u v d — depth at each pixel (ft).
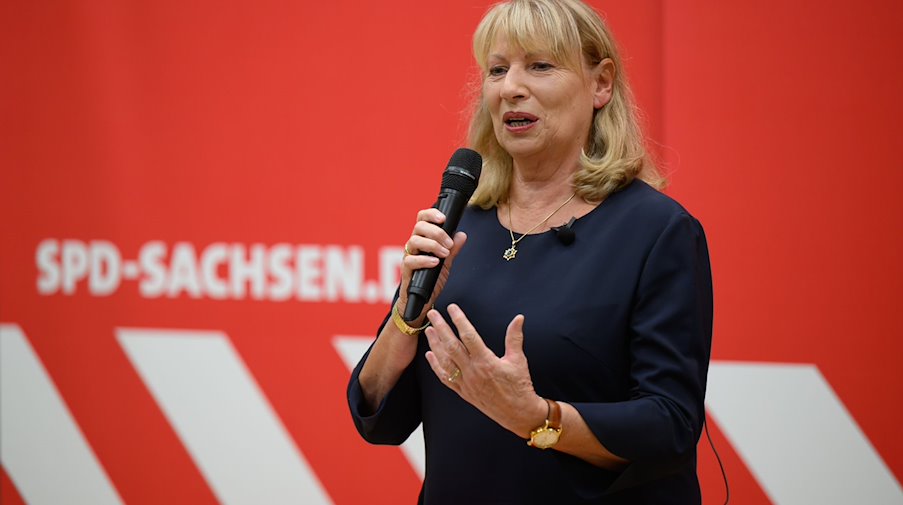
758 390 21.03
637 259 11.50
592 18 12.53
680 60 21.09
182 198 24.00
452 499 11.93
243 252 23.79
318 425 23.68
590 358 11.37
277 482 23.91
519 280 12.02
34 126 24.61
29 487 25.02
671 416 10.83
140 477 24.53
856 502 20.74
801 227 20.72
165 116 23.99
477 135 13.55
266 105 23.52
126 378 24.52
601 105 12.79
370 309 23.27
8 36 24.62
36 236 24.73
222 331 24.00
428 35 22.70
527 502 11.46
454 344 10.24
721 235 21.01
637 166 12.46
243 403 23.99
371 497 23.58
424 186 22.82
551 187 12.59
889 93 20.24
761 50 20.76
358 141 23.12
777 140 20.76
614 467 11.23
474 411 11.90
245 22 23.52
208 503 24.25
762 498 21.15
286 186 23.52
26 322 24.89
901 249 20.30
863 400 20.59
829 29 20.48
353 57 23.06
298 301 23.65
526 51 12.07
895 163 20.27
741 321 21.02
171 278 24.18
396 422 13.14
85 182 24.44
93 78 24.29
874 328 20.49
